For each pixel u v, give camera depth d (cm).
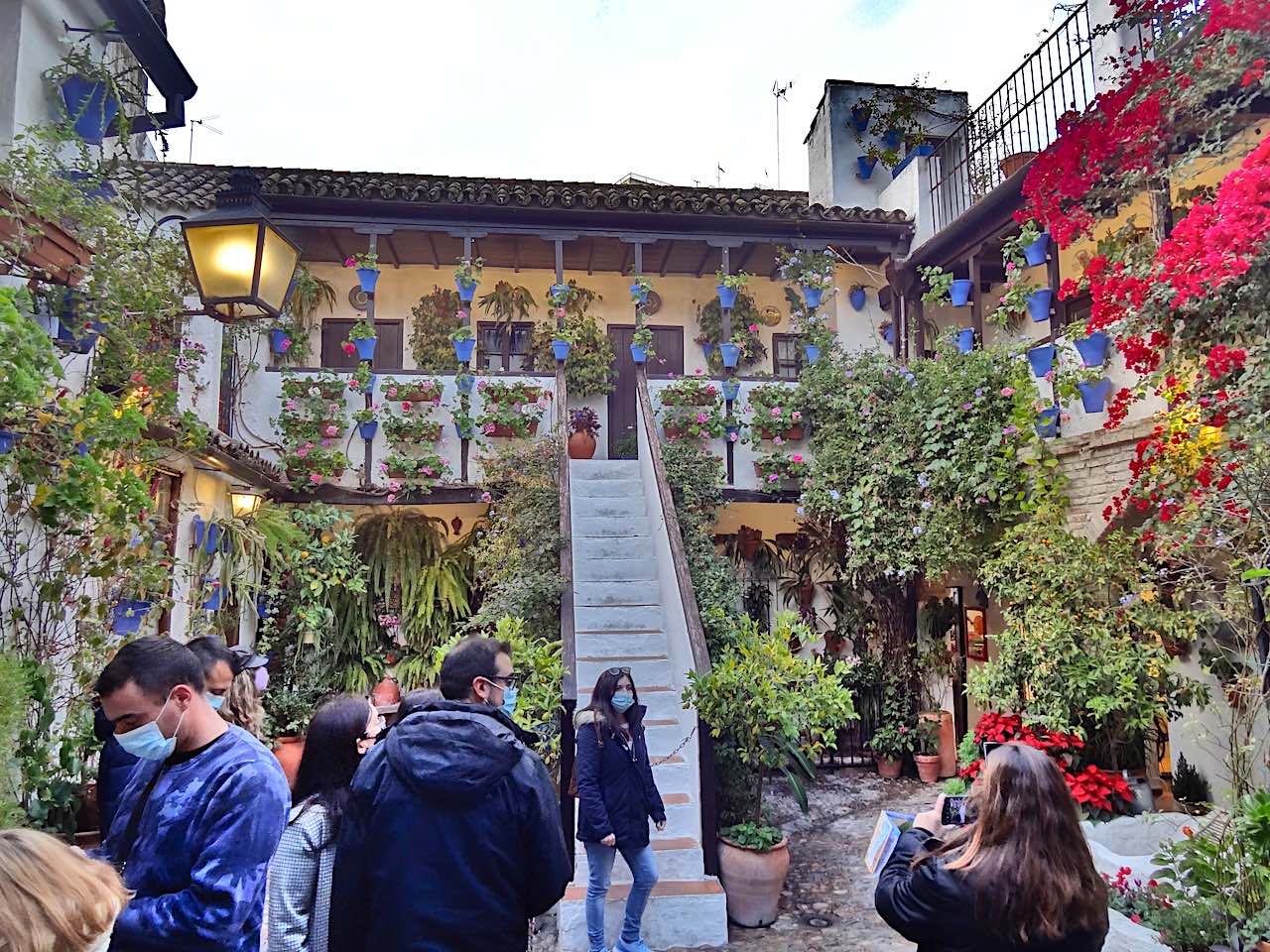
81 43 531
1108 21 669
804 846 653
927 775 843
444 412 877
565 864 213
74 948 137
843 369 909
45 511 354
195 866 197
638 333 923
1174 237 432
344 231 926
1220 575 471
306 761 231
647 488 847
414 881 191
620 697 451
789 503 942
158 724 211
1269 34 419
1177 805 612
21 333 288
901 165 1055
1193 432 467
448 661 240
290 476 817
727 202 903
